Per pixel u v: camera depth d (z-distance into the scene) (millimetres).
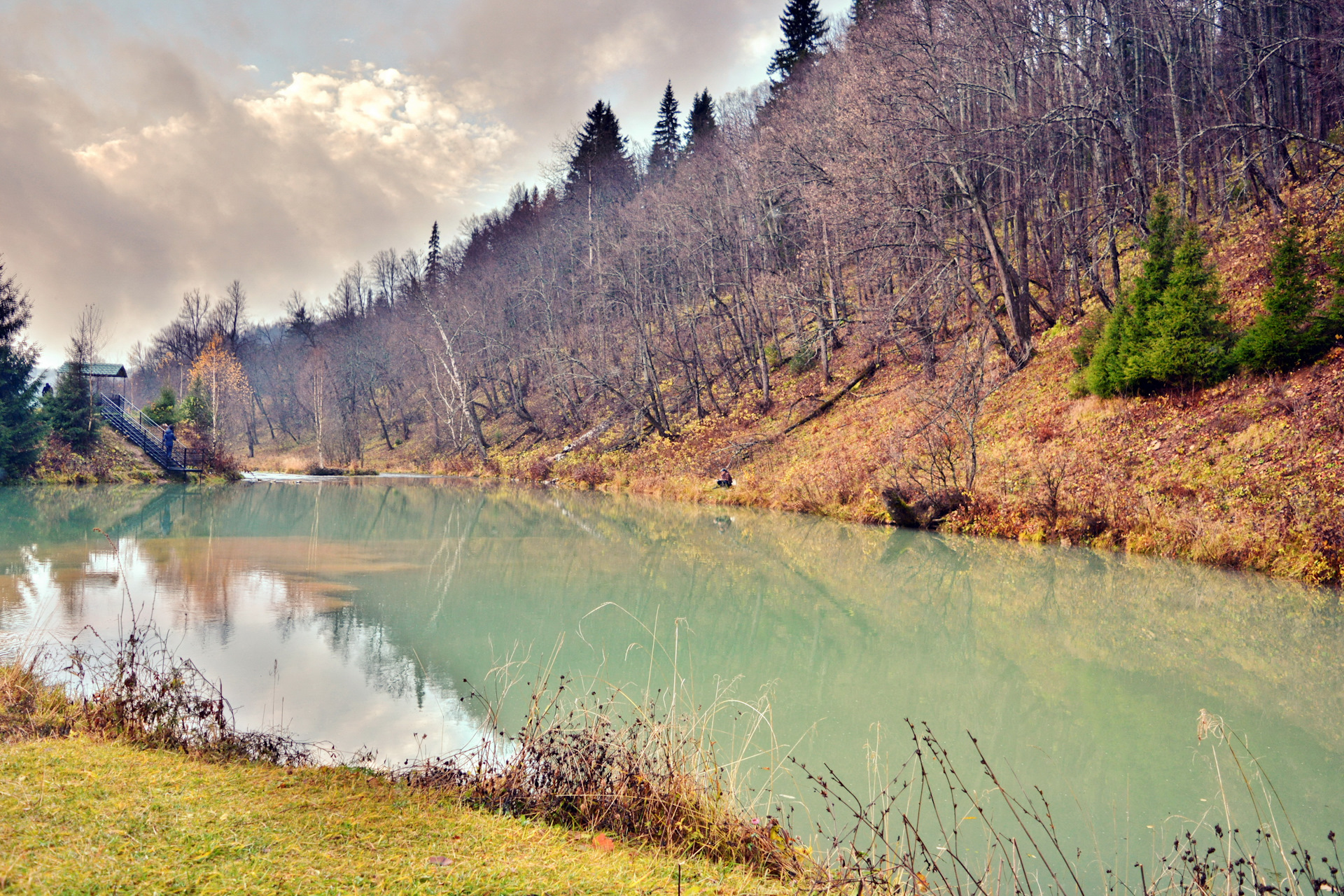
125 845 2705
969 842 4406
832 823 4527
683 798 3912
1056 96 24531
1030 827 4645
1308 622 9789
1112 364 18516
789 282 33031
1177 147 23219
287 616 9414
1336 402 13789
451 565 13773
